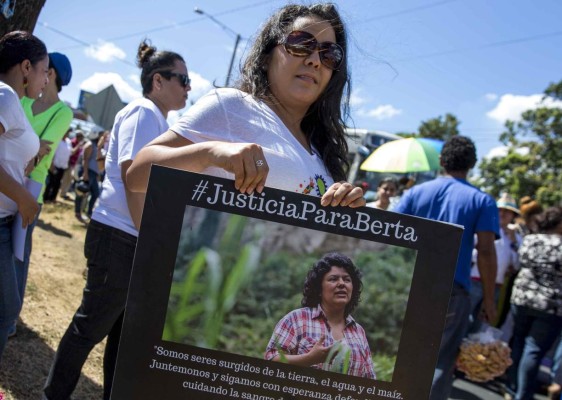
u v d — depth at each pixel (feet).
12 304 7.54
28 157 7.86
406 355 4.19
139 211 7.59
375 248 4.18
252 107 4.82
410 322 4.19
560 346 14.96
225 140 4.67
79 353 8.10
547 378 18.24
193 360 4.02
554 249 13.80
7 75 8.10
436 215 11.86
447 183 12.02
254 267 4.08
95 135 30.71
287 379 4.10
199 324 4.02
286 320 4.10
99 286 8.00
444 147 12.44
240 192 4.07
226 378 4.06
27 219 7.34
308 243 4.14
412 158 23.47
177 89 9.20
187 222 4.01
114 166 8.35
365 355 4.17
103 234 8.02
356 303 4.17
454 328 11.02
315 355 4.12
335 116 5.76
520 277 14.56
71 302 14.16
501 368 8.68
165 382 4.00
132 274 3.95
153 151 4.50
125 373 3.95
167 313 3.99
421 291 4.20
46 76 8.57
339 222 4.16
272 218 4.10
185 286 4.00
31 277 15.19
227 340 4.05
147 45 9.57
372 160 25.07
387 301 4.19
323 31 5.03
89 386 10.37
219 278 4.04
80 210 29.53
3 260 7.39
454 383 16.93
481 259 11.76
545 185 88.89
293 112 5.27
